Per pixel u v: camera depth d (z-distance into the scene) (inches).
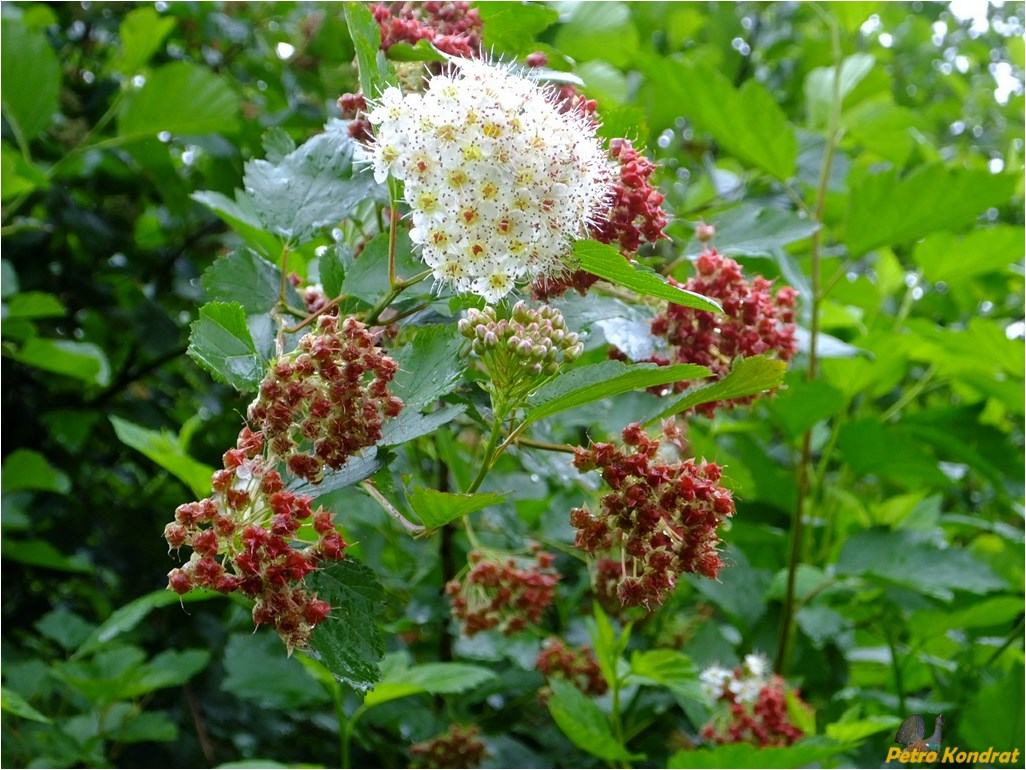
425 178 6.9
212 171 17.8
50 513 17.4
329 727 14.3
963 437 16.3
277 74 20.3
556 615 16.4
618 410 13.7
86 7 19.5
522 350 7.0
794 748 10.0
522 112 7.1
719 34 23.5
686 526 7.4
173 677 14.1
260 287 8.5
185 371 20.3
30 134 15.1
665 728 15.6
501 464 16.5
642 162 8.3
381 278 8.0
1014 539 15.4
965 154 23.6
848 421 15.3
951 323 21.3
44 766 13.6
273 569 6.4
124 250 19.1
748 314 8.8
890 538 14.1
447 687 11.9
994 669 14.5
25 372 18.0
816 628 14.4
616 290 9.3
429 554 16.2
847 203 14.7
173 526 6.6
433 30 9.0
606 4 15.5
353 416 6.8
